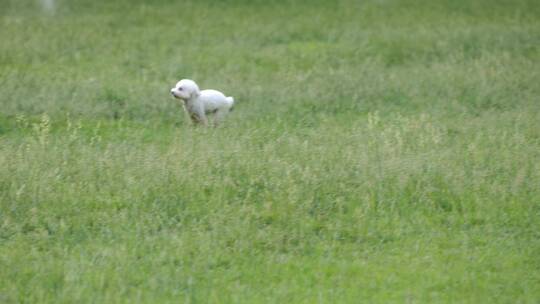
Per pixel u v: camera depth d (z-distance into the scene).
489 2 59.34
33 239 22.31
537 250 22.11
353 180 25.22
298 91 36.50
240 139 28.22
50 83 37.75
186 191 24.41
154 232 22.69
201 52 45.31
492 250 22.08
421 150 27.19
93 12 56.62
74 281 20.09
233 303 19.44
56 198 23.98
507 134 29.44
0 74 39.56
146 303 19.41
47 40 47.31
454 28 50.53
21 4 59.06
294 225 23.03
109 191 24.56
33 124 31.08
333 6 58.53
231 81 38.66
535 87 37.09
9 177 24.83
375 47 46.22
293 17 54.84
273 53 44.94
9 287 19.89
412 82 38.06
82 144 28.61
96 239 22.30
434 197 24.52
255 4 59.03
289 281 20.47
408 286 20.30
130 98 35.41
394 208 23.97
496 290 20.20
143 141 29.44
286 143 27.86
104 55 44.59
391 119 32.03
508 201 24.42
